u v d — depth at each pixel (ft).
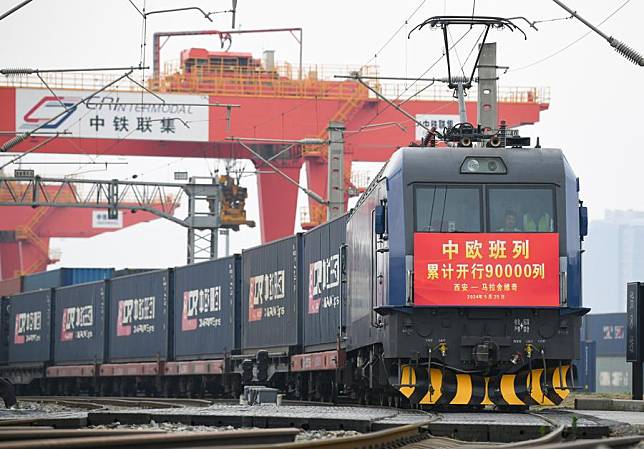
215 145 500.74
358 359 192.13
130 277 341.21
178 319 313.94
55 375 380.99
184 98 493.77
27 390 414.00
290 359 241.76
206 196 391.65
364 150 502.38
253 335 269.85
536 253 153.79
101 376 352.49
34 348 403.54
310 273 233.96
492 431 122.42
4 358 431.84
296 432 112.68
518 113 508.53
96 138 494.18
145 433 106.32
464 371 152.97
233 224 458.50
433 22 186.29
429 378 153.69
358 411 155.53
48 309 393.09
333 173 283.18
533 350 152.76
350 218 199.00
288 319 246.27
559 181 155.63
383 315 158.20
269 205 499.92
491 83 238.89
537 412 158.81
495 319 153.58
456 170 155.63
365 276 179.83
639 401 191.21
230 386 278.87
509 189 155.53
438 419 131.95
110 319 353.10
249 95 495.82
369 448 103.71
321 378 227.81
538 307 152.66
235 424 135.64
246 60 504.43
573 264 154.81
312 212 490.08
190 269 307.58
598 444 94.48
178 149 502.38
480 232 153.89
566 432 119.75
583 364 392.88
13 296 424.46
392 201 156.56
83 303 369.91
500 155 156.56
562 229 154.51
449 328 153.38
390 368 157.48
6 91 491.72
